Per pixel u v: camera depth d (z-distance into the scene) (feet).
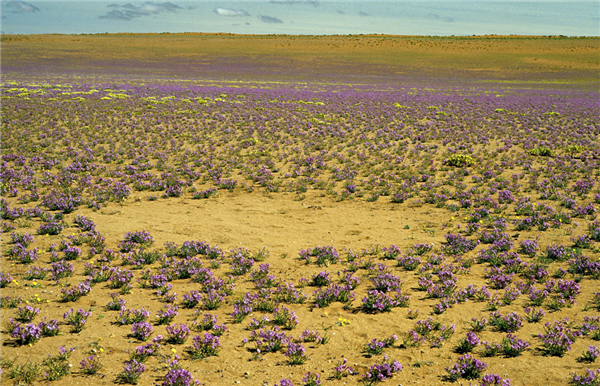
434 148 90.89
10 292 28.84
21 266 33.35
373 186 61.31
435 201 53.62
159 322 25.96
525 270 33.86
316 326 26.04
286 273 33.91
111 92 196.24
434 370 21.53
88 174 64.64
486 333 25.00
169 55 420.77
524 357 22.53
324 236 42.68
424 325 25.41
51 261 34.45
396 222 46.88
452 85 274.77
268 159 78.02
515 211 49.52
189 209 50.93
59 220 44.83
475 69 364.58
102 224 44.55
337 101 183.73
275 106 163.53
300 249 39.22
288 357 22.59
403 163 77.51
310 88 241.96
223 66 366.22
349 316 27.43
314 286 31.76
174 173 67.72
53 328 23.84
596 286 30.78
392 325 26.17
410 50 467.52
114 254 36.42
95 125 115.44
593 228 42.34
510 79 314.76
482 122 130.52
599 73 336.90
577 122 131.85
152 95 189.57
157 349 23.00
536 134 110.11
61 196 52.34
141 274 33.04
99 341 23.45
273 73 333.01
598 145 94.84
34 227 42.73
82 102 160.04
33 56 386.52
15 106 141.59
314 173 69.05
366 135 107.04
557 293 29.86
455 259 36.40
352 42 528.63
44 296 28.66
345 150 89.86
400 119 136.56
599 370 21.03
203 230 43.75
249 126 118.73
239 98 187.73
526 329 25.36
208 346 22.88
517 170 71.82
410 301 29.37
